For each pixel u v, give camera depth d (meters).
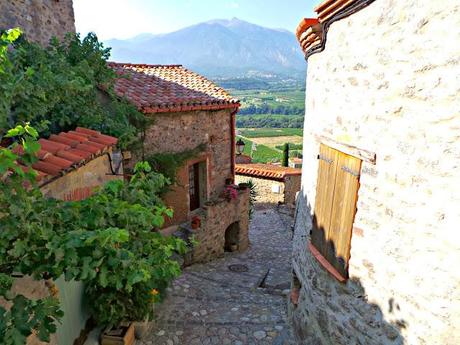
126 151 6.81
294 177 15.85
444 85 2.35
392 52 2.78
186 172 8.46
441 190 2.43
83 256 2.29
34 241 2.31
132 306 4.70
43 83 4.00
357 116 3.31
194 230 8.31
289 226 13.34
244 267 8.84
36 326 2.19
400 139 2.76
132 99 7.18
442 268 2.47
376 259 3.12
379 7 2.91
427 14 2.42
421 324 2.67
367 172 3.18
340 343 3.81
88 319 4.81
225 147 9.62
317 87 4.42
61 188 4.03
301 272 5.14
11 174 2.45
